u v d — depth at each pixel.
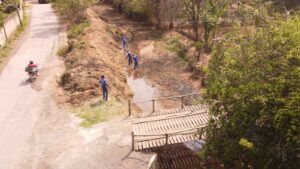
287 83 9.72
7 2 43.94
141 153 14.75
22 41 33.62
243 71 11.10
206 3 35.31
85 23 38.38
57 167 13.96
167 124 17.23
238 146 10.72
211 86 11.78
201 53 33.44
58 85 22.55
